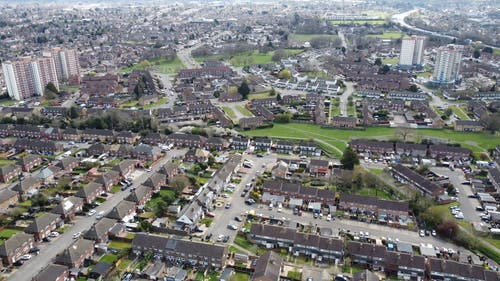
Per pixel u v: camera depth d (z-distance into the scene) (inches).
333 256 7062.0
